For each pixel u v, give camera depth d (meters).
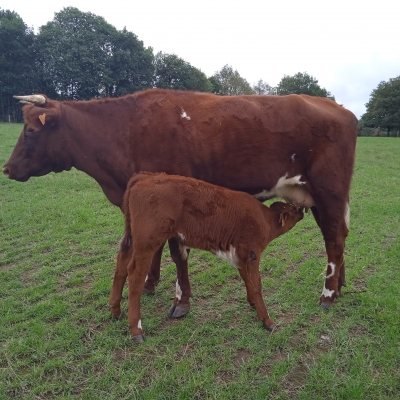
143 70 51.06
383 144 28.56
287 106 4.14
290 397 2.89
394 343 3.47
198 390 2.92
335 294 4.21
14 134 20.00
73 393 2.93
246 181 4.18
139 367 3.19
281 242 6.30
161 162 4.13
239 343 3.51
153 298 4.46
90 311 4.04
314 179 4.18
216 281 4.79
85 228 6.72
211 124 4.10
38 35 46.31
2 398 2.85
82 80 46.06
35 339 3.53
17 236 6.30
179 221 3.63
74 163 4.41
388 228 6.99
